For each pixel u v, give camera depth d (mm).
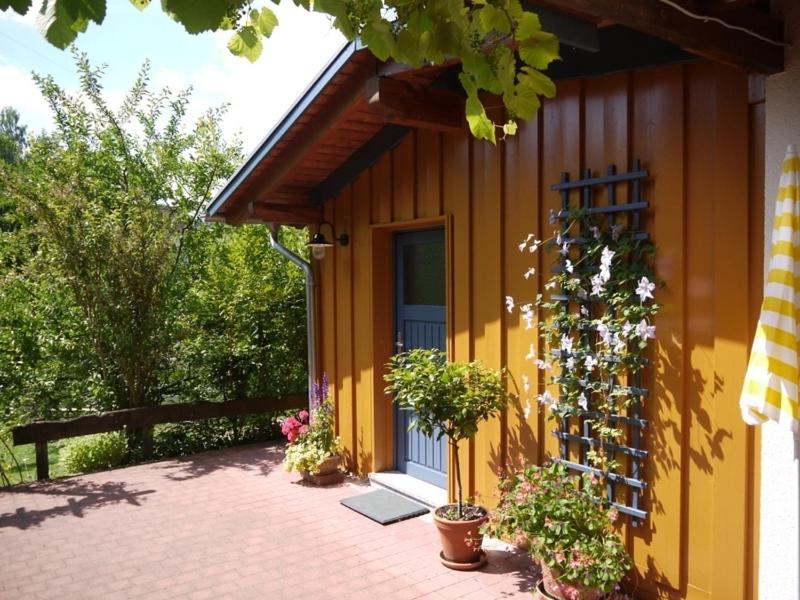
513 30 1593
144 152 8188
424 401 3662
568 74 3508
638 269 3164
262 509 4852
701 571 2990
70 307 6781
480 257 4234
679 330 3049
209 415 6789
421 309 5137
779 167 2604
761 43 2469
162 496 5246
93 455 6230
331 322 5922
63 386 6781
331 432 5711
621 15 2033
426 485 5066
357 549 4027
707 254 2947
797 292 2234
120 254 6473
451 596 3361
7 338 6711
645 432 3215
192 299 7219
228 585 3568
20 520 4711
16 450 8547
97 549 4137
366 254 5398
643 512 3180
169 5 1215
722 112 2863
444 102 4133
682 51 2961
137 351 6668
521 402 3941
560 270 3588
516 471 3963
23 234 6805
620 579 3076
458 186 4406
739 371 2812
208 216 5898
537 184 3787
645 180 3191
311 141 4750
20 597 3488
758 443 2766
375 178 5246
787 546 2607
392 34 1524
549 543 3043
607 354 3291
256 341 7191
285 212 5723
